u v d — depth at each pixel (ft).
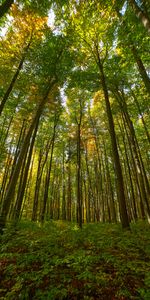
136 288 14.84
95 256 18.51
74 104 61.62
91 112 77.97
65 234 26.66
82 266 17.40
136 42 28.04
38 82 44.19
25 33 40.52
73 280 16.12
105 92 38.32
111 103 61.98
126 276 16.30
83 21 34.78
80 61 44.55
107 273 17.01
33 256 18.97
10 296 14.89
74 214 119.14
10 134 75.56
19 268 18.25
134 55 29.14
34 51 39.14
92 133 75.20
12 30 39.65
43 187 92.84
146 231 31.19
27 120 60.03
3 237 24.93
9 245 22.36
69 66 40.91
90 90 46.14
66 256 18.67
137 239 24.94
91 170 102.22
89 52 44.01
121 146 78.38
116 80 44.04
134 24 24.95
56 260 18.01
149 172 84.07
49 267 17.78
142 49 28.53
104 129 75.41
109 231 29.96
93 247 21.63
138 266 17.72
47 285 15.74
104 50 41.70
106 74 43.34
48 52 38.34
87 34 39.86
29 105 55.57
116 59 38.17
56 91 50.60
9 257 20.35
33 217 61.26
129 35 26.99
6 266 18.70
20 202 37.55
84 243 23.41
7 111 57.41
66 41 40.01
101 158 86.07
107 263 18.48
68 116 74.08
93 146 89.71
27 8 34.30
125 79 46.55
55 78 40.73
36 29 40.34
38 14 35.17
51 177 100.63
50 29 40.68
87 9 28.22
